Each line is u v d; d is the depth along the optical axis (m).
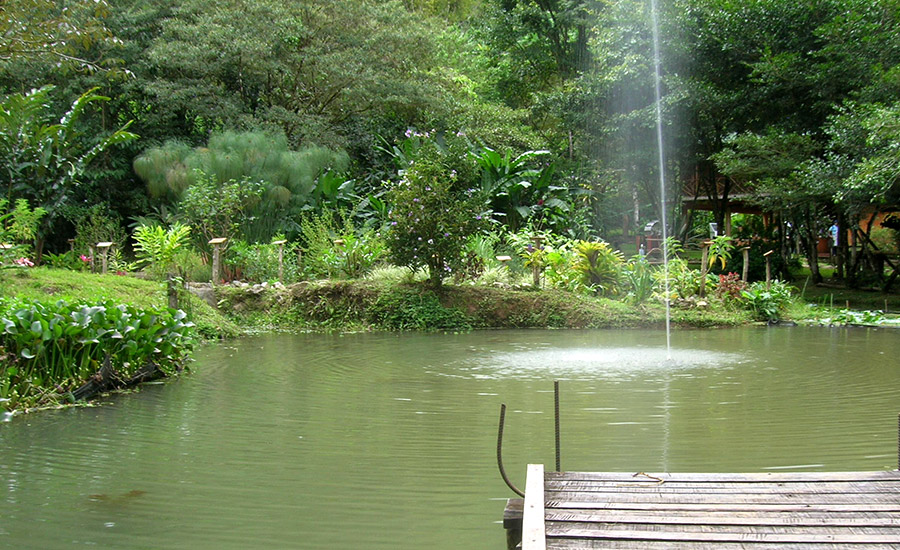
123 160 18.61
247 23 18.53
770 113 16.06
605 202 21.44
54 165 14.22
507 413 5.22
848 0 13.84
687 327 11.30
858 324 11.63
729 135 14.78
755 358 7.89
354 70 19.11
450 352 8.51
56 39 10.95
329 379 6.68
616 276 12.47
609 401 5.61
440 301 11.48
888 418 4.98
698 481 3.21
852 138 12.66
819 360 7.72
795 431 4.63
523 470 3.87
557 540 2.56
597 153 20.11
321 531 3.09
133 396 5.90
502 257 12.56
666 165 18.88
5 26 10.45
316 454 4.21
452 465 3.98
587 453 4.16
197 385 6.38
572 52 27.38
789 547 2.50
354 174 20.20
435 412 5.27
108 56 18.19
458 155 11.96
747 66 15.89
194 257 13.06
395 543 2.97
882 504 2.90
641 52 17.03
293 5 19.31
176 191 15.79
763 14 14.93
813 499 2.97
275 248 13.41
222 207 13.47
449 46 24.50
